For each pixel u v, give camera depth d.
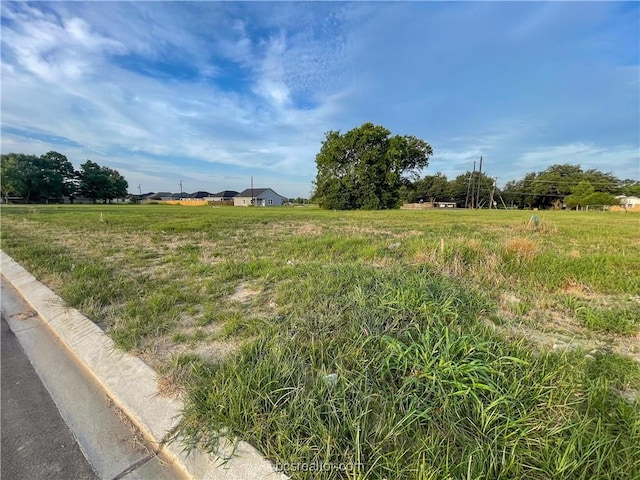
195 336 2.45
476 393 1.54
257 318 2.72
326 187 31.84
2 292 3.90
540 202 57.38
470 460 1.18
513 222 14.02
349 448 1.29
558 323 2.68
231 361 1.95
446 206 66.12
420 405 1.50
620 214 26.70
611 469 1.17
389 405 1.51
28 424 1.66
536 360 1.88
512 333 2.40
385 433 1.35
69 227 10.14
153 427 1.59
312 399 1.50
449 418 1.42
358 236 7.80
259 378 1.70
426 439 1.31
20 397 1.89
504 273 4.02
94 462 1.43
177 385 1.84
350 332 2.25
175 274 4.24
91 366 2.17
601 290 3.51
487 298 3.09
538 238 7.86
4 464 1.41
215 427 1.48
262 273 4.20
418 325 2.27
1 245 6.39
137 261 5.03
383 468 1.21
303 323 2.47
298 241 6.96
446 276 3.79
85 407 1.80
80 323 2.73
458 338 1.98
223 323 2.69
